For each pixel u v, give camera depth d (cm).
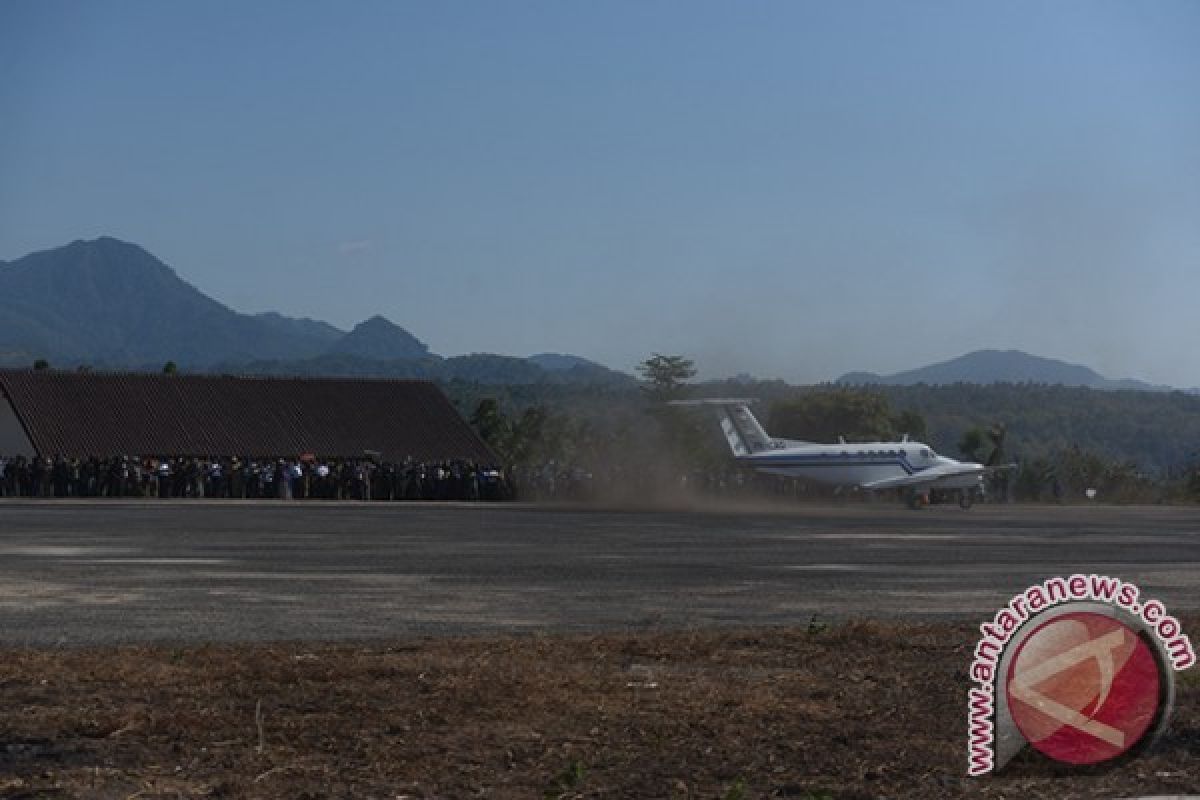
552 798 859
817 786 899
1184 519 6359
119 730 998
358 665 1283
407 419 9094
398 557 2878
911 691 1234
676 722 1078
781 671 1339
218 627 1650
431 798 853
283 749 958
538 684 1206
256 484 7331
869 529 4606
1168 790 899
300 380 9369
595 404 14325
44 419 8231
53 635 1548
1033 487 11412
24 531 3697
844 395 15112
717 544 3541
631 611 1903
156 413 8562
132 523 4197
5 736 976
